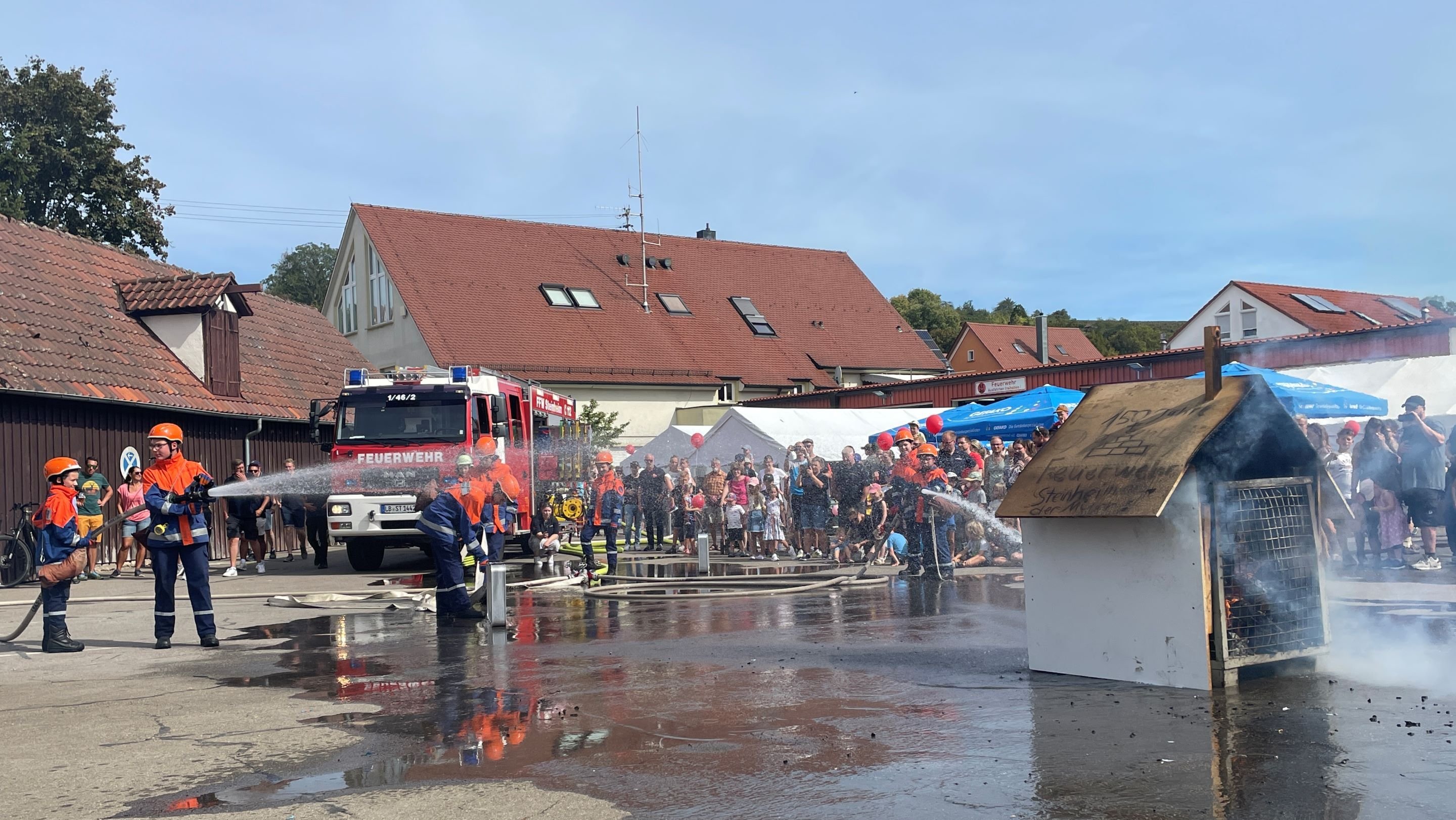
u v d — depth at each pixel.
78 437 19.98
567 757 5.50
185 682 8.04
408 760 5.52
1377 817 4.30
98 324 22.36
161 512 9.88
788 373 46.72
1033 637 7.59
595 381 41.75
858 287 54.28
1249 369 18.78
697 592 13.59
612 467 16.09
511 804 4.74
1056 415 19.11
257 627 11.48
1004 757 5.32
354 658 9.05
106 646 10.12
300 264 89.25
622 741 5.82
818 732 5.93
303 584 16.83
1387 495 13.88
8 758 5.71
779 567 18.86
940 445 18.47
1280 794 4.60
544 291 44.72
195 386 23.44
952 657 8.22
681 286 49.03
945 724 6.03
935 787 4.86
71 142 43.50
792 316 50.41
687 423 41.91
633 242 50.09
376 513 18.38
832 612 11.41
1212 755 5.23
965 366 76.75
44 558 9.72
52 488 9.79
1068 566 7.36
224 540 23.98
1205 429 6.64
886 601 12.27
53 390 18.83
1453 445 12.94
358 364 33.06
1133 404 7.41
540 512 22.58
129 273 25.34
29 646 10.20
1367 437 14.08
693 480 24.41
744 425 26.00
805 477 20.50
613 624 10.95
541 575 18.11
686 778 5.10
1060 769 5.07
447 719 6.46
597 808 4.66
